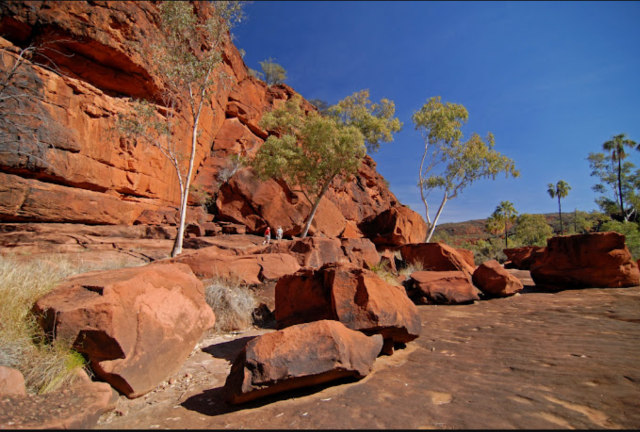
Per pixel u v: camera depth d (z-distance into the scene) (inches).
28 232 498.6
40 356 128.0
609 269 374.3
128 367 127.0
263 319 259.9
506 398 106.5
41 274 198.5
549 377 124.4
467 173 943.7
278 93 1478.8
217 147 1101.7
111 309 131.2
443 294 334.6
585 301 305.9
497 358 154.8
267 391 117.3
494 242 1921.8
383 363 157.3
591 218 1836.9
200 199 912.3
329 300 182.1
